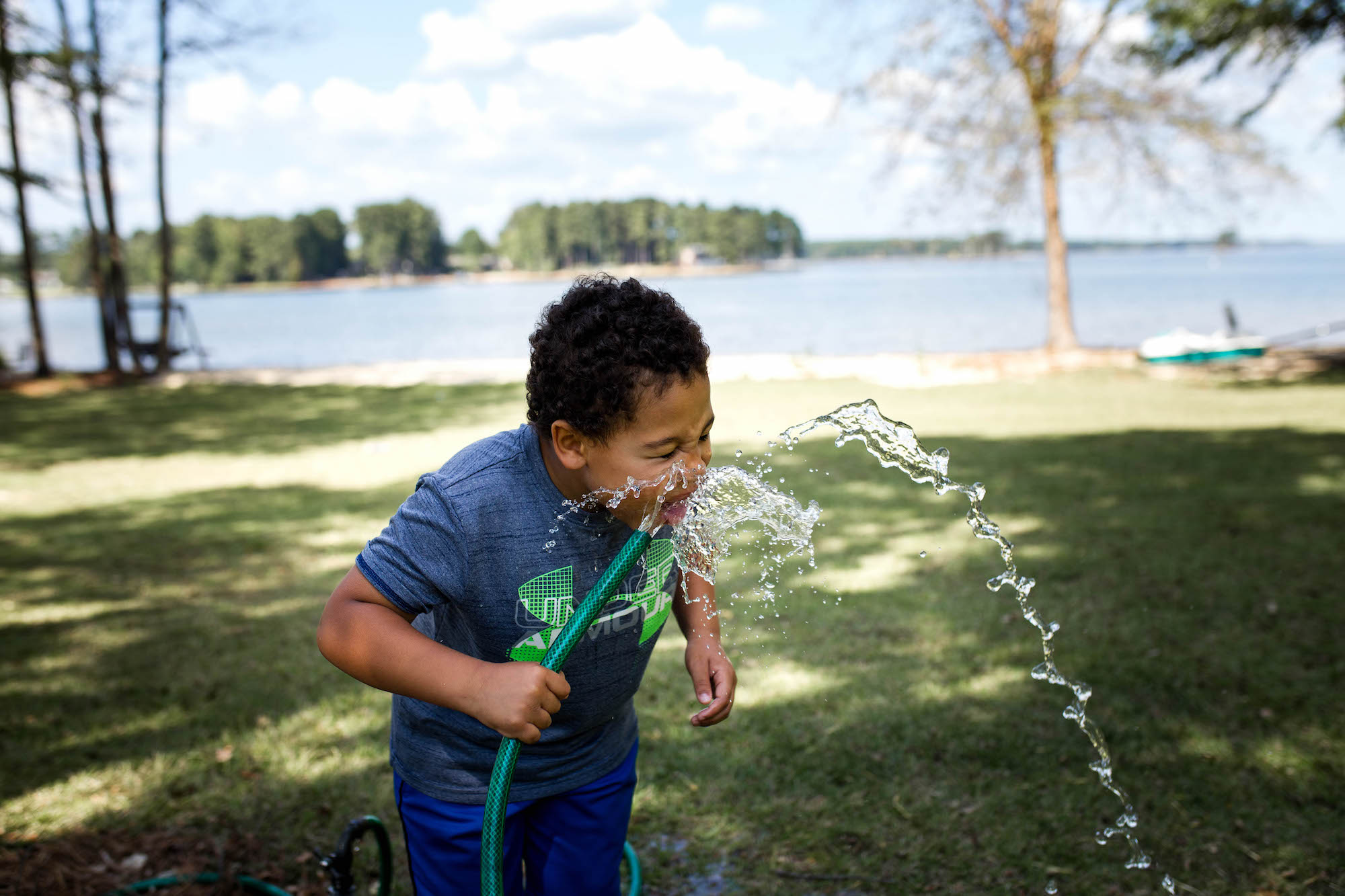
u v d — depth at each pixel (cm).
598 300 139
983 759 299
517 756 145
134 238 9081
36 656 412
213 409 1345
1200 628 394
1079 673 358
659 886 247
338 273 12188
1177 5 1377
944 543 532
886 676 361
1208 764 291
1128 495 627
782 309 4444
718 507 150
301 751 321
